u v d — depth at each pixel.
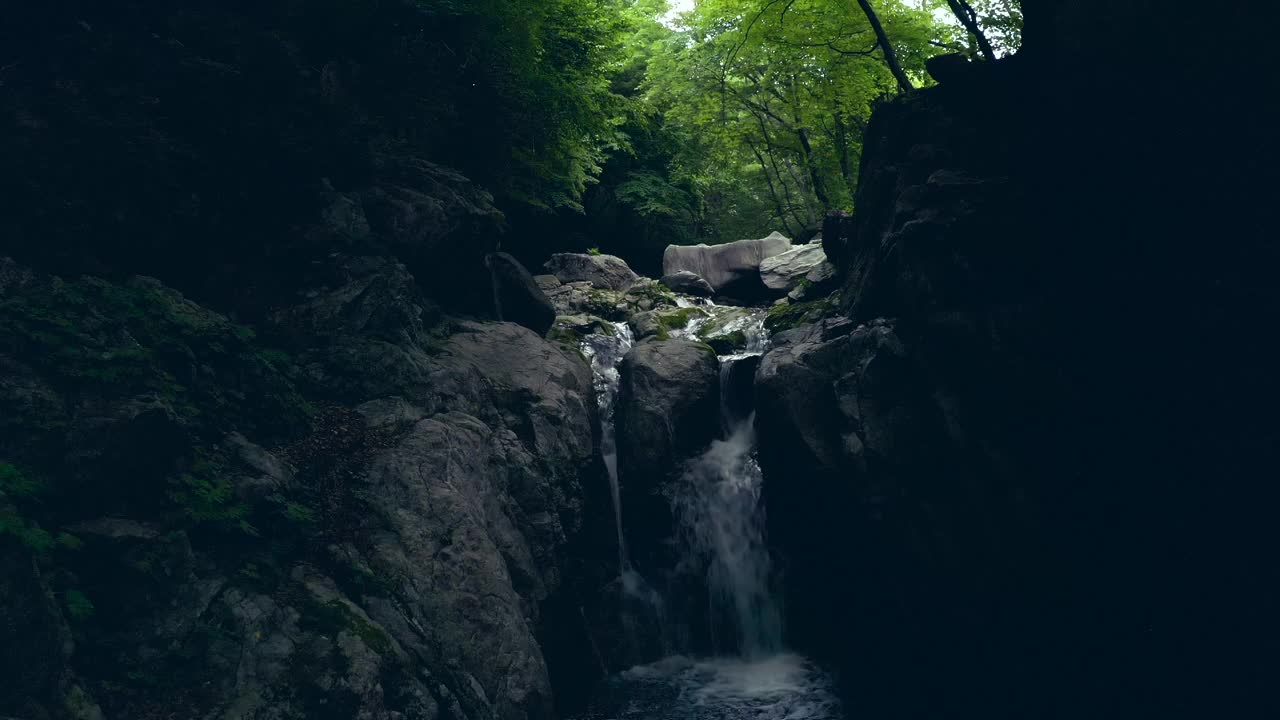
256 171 9.72
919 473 10.43
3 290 6.66
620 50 22.31
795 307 15.90
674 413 13.91
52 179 7.70
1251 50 6.83
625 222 28.59
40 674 4.64
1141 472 8.12
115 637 5.38
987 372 9.53
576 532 11.27
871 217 12.85
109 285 7.45
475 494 8.90
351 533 7.66
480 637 7.69
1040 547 9.12
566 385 12.27
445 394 10.04
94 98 8.42
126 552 5.64
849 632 12.13
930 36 18.23
